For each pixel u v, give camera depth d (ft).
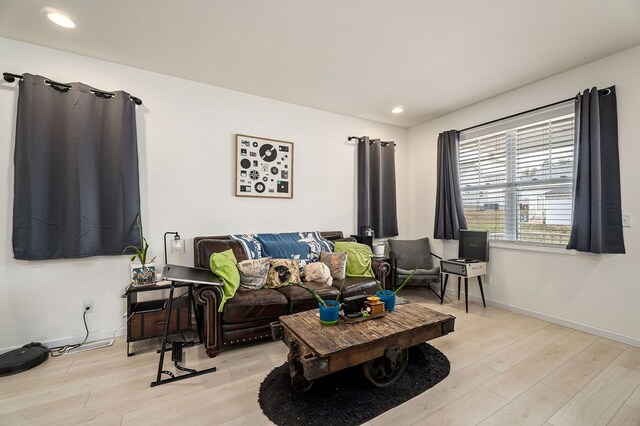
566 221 9.37
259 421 5.06
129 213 8.52
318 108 12.35
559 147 9.52
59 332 7.92
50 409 5.35
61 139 7.73
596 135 8.23
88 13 6.46
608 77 8.31
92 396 5.74
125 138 8.47
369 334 5.65
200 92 9.95
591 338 8.35
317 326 6.04
